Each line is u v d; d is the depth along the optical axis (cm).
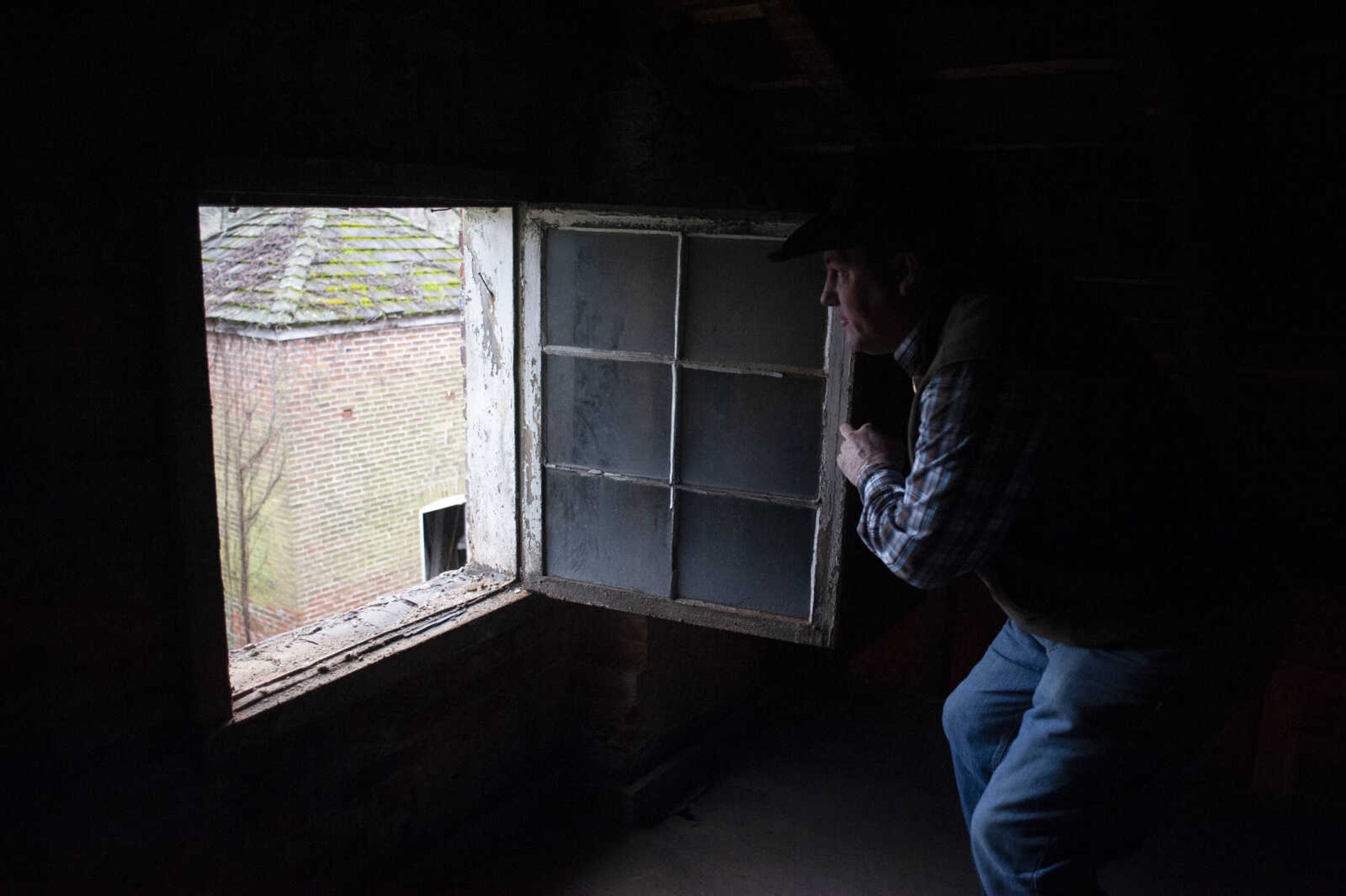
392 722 226
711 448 229
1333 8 142
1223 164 180
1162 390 127
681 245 221
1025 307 123
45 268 148
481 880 251
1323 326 214
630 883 252
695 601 237
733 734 331
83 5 147
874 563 269
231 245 877
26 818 156
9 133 141
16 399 147
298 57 181
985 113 201
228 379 817
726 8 199
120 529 163
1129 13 149
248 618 809
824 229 132
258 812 195
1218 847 280
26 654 153
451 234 958
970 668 379
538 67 242
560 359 243
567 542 252
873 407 234
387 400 859
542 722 279
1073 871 131
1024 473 119
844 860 266
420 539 912
